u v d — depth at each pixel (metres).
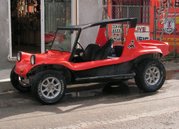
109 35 11.30
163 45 9.77
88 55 8.98
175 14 14.23
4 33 11.66
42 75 8.16
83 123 6.99
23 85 9.25
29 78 8.49
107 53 9.00
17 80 9.13
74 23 12.70
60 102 8.48
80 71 8.71
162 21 14.59
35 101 8.61
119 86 9.94
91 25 9.05
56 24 12.76
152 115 7.36
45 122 7.09
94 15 12.92
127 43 9.13
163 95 8.97
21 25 14.20
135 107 7.96
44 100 8.23
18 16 14.09
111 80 9.14
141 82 9.13
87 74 8.80
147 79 9.22
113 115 7.43
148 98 8.70
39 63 8.32
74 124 6.95
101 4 13.09
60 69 8.53
